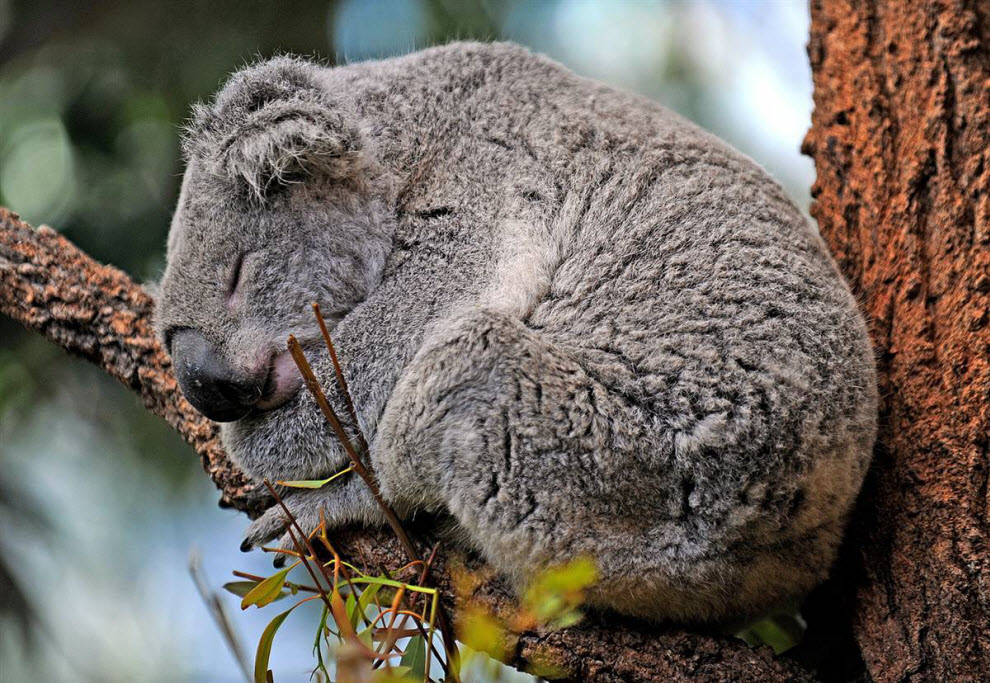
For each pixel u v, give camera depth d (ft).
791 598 23.24
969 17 25.46
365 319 25.22
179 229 26.50
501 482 21.94
